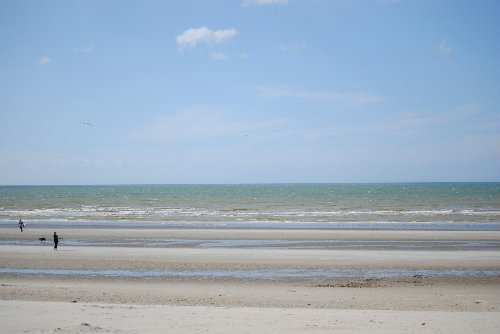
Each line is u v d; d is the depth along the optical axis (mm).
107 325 11555
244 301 16438
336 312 13742
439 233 35969
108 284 19516
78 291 17781
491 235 34781
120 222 47469
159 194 137375
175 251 27547
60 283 19719
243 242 32062
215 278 20719
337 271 22109
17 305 14062
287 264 23641
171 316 12859
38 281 20156
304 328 11516
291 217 52281
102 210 64688
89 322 11867
